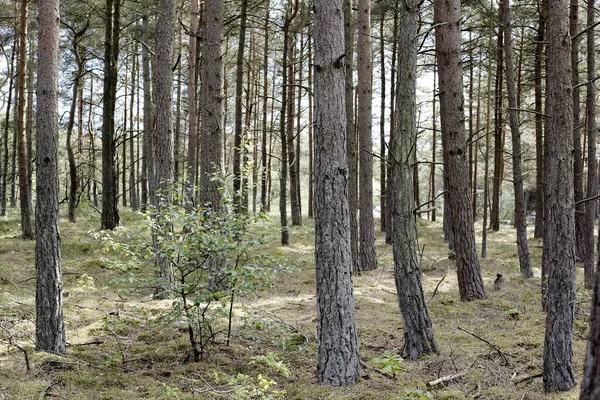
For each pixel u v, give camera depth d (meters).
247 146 7.37
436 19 12.02
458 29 10.49
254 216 6.57
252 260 6.79
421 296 6.86
